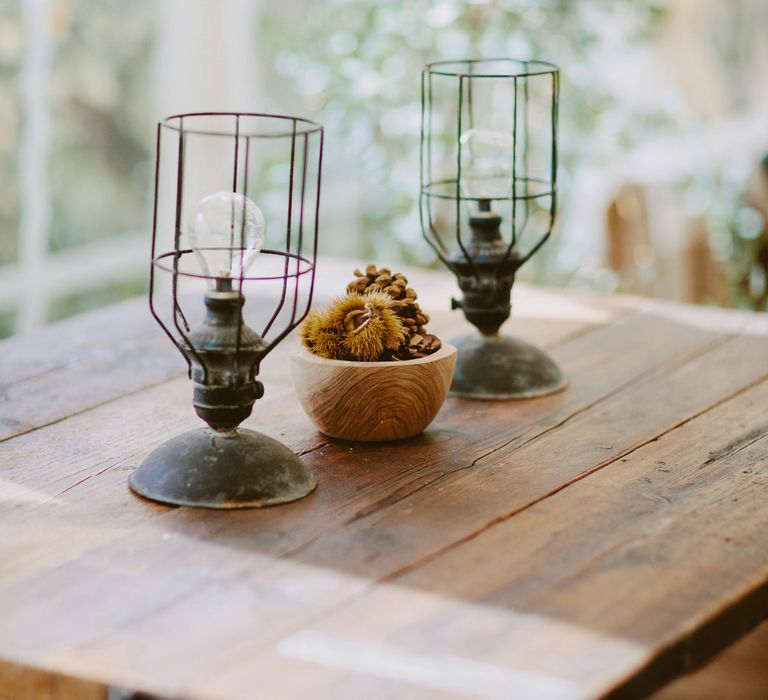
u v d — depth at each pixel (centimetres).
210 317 182
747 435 203
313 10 453
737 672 216
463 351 217
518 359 216
